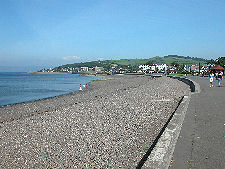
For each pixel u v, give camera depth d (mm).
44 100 28984
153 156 4609
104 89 43125
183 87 30453
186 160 4863
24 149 8742
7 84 72812
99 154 7312
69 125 11453
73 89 50781
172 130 6441
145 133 8805
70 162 7086
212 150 5375
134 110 13828
